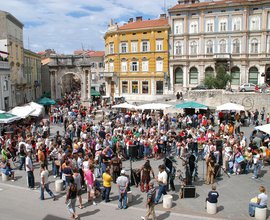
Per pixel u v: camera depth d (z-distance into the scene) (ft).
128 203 48.73
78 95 238.89
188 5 195.31
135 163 70.74
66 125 106.22
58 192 53.62
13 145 71.72
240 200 50.01
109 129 89.61
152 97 206.49
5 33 144.66
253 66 185.57
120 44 215.92
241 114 114.21
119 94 220.84
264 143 71.15
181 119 108.17
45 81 247.91
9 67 143.95
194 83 200.23
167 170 52.13
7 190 54.75
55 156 62.95
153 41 203.62
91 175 48.73
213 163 57.00
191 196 50.72
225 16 186.09
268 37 179.83
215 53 188.85
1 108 130.72
